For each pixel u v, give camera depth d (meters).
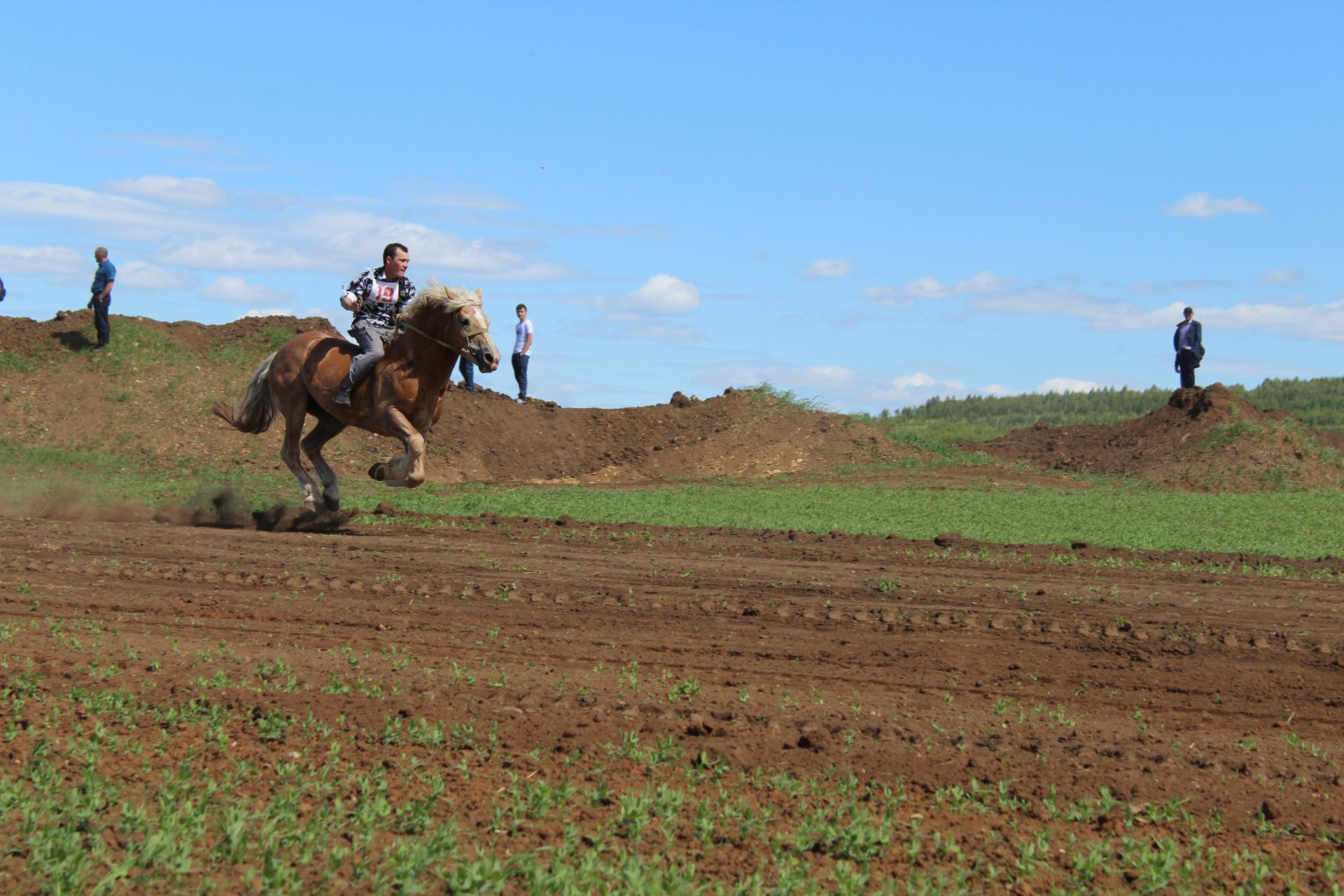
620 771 7.05
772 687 8.97
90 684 8.36
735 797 6.67
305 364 16.50
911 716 8.31
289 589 12.25
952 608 11.98
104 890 5.23
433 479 27.97
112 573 12.75
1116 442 34.31
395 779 6.78
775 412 33.47
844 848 5.98
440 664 9.38
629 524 18.20
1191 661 10.05
